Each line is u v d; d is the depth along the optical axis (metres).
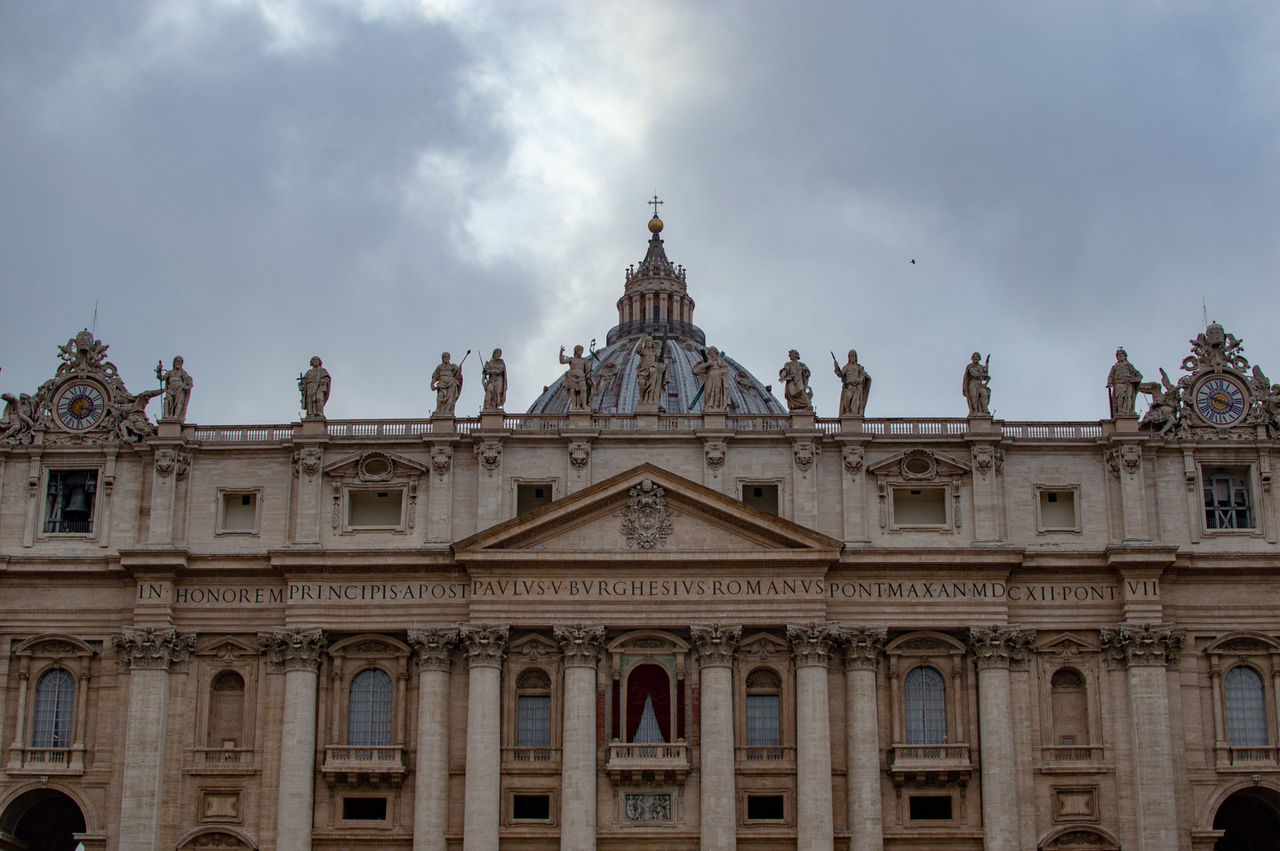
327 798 80.81
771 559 81.12
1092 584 83.06
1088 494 84.44
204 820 80.75
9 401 86.69
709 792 79.12
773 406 137.88
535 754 81.06
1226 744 81.38
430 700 80.81
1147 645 81.12
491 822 78.94
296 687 81.00
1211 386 86.12
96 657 83.38
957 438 84.38
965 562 81.75
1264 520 84.50
